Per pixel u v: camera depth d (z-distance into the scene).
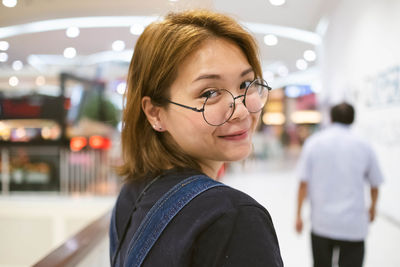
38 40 6.16
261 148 14.23
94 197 4.03
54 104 4.64
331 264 2.16
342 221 2.07
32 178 4.18
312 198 2.20
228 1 6.75
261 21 8.23
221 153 0.60
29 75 5.66
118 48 6.18
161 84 0.60
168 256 0.49
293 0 7.06
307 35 9.52
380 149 4.69
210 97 0.58
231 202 0.49
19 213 3.96
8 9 4.56
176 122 0.61
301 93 20.53
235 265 0.45
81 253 1.13
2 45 6.31
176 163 0.62
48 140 4.22
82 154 4.15
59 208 3.91
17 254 3.99
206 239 0.47
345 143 2.12
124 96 0.72
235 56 0.60
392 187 4.27
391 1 4.28
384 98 4.54
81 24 5.22
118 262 0.64
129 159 0.70
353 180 2.08
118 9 4.41
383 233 3.85
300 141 20.34
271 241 0.48
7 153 4.18
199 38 0.57
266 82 0.65
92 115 5.33
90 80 5.62
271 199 5.96
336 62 7.48
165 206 0.53
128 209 0.67
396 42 4.12
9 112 4.59
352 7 6.03
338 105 2.22
